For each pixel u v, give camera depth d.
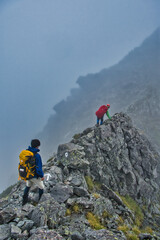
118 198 11.27
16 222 6.13
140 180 15.86
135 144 18.17
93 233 5.77
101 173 13.62
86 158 13.95
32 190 8.88
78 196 9.20
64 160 12.08
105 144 15.43
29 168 6.75
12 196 8.70
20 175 6.81
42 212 6.39
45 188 9.16
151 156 18.33
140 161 17.80
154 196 16.69
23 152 6.80
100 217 8.21
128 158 17.17
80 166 11.92
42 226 5.91
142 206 14.51
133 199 14.57
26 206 7.22
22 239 5.30
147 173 17.75
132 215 10.84
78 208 7.97
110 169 14.75
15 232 5.42
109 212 8.95
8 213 6.22
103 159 14.72
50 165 12.70
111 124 17.47
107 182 13.45
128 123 19.66
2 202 8.75
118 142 16.64
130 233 7.51
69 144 13.57
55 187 8.97
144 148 18.47
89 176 12.73
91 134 16.11
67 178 10.89
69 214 7.54
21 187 9.67
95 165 13.84
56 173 10.88
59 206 7.22
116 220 8.61
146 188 15.87
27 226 5.82
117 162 15.23
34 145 6.96
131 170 15.91
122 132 18.06
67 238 5.74
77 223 6.82
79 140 15.27
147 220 13.19
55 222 6.46
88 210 8.15
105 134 16.05
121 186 14.56
